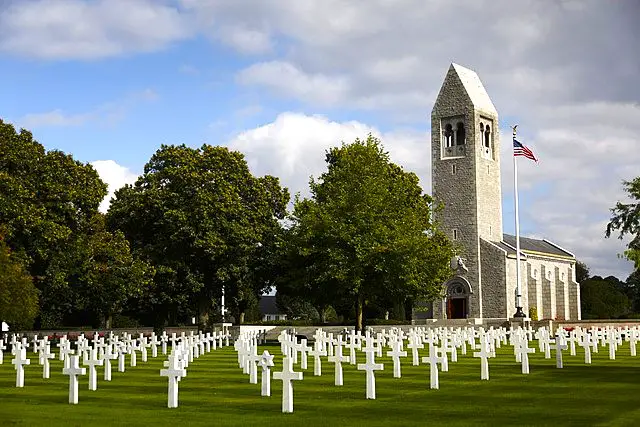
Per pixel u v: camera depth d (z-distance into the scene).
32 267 63.28
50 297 74.69
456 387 27.98
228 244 72.38
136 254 73.06
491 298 100.44
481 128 105.88
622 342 63.53
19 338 67.00
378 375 32.78
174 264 73.50
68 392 27.58
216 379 32.16
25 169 60.94
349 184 67.31
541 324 85.31
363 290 67.19
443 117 105.88
